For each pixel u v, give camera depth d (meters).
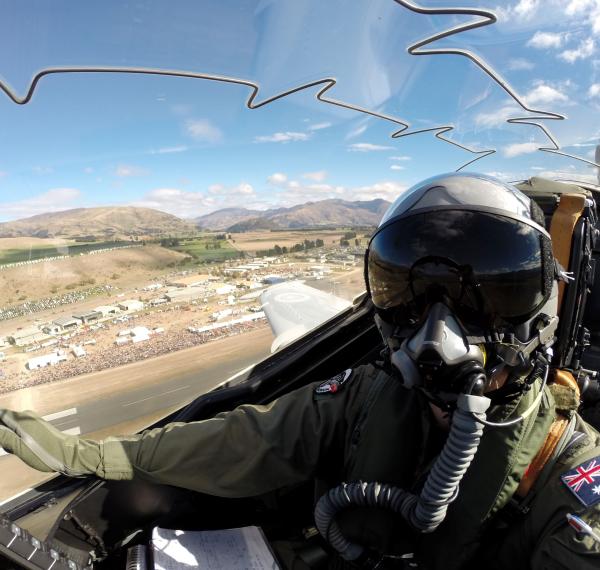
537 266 0.49
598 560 0.38
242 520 0.70
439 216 0.50
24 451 0.51
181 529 0.65
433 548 0.50
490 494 0.46
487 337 0.47
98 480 0.58
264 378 0.77
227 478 0.58
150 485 0.61
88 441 0.56
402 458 0.52
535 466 0.48
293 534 0.72
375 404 0.55
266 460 0.57
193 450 0.58
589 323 1.03
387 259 0.53
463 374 0.44
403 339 0.52
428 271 0.49
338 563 0.59
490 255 0.48
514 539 0.47
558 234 0.75
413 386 0.48
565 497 0.43
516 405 0.46
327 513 0.51
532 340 0.50
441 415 0.52
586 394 0.80
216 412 0.72
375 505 0.48
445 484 0.42
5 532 0.42
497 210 0.49
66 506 0.55
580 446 0.48
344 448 0.58
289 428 0.58
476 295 0.47
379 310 0.57
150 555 0.55
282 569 0.58
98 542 0.57
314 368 0.86
